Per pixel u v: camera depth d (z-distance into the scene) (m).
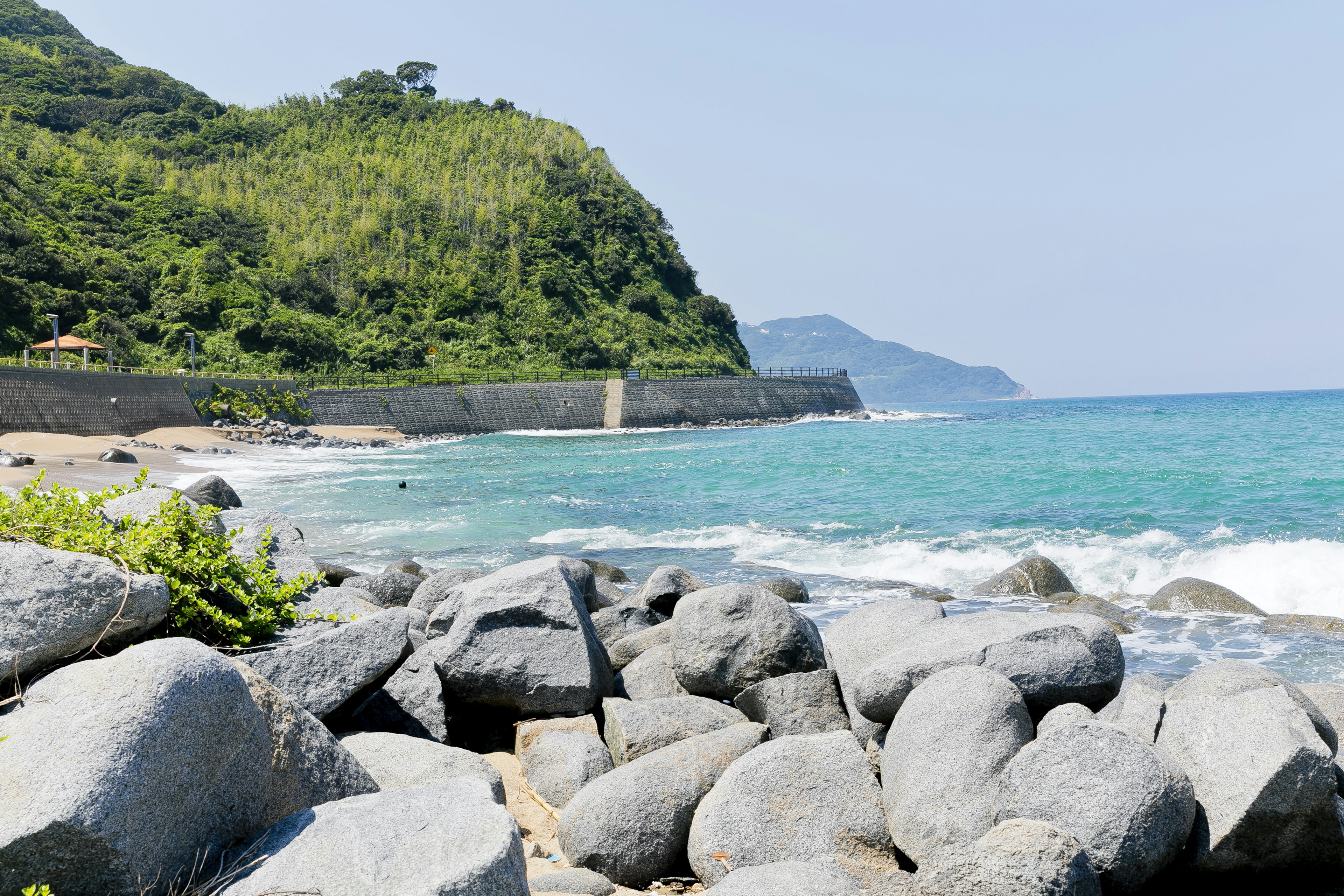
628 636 8.50
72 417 42.34
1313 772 4.15
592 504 24.59
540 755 5.97
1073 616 6.09
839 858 4.50
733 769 4.90
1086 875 3.66
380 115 124.00
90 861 3.07
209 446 44.38
